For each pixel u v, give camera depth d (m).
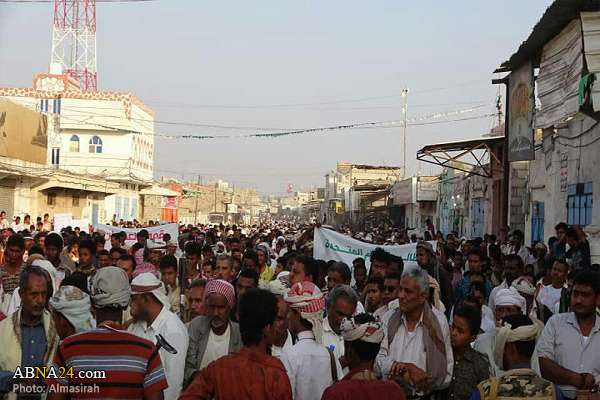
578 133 15.99
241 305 4.07
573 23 11.52
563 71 12.20
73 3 46.09
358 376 4.10
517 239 14.82
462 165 34.78
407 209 46.97
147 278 5.30
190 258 9.45
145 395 4.04
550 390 4.14
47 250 9.14
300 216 149.25
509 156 16.39
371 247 11.60
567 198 16.94
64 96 42.59
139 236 15.38
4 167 27.38
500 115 32.94
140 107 46.16
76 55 46.47
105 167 43.12
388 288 6.38
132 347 4.05
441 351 5.09
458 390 5.25
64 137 42.97
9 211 29.58
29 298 4.82
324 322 6.12
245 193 122.69
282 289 6.50
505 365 4.51
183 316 7.92
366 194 59.09
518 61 15.12
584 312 5.29
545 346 5.47
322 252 11.75
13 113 28.59
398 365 4.94
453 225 34.94
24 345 4.89
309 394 4.50
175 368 5.16
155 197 51.69
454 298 9.48
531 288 7.79
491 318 6.88
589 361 5.28
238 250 13.76
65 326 4.43
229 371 3.94
